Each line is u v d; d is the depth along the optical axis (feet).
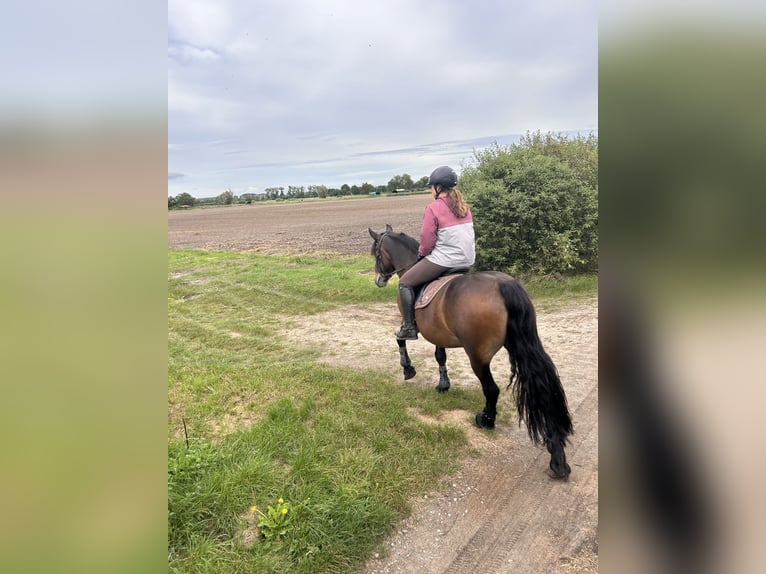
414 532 8.02
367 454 9.89
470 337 9.91
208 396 13.26
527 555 7.41
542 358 9.04
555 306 22.52
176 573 6.91
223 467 9.25
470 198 26.25
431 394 13.33
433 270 11.46
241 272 35.60
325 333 21.11
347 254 41.57
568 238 25.27
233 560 7.17
